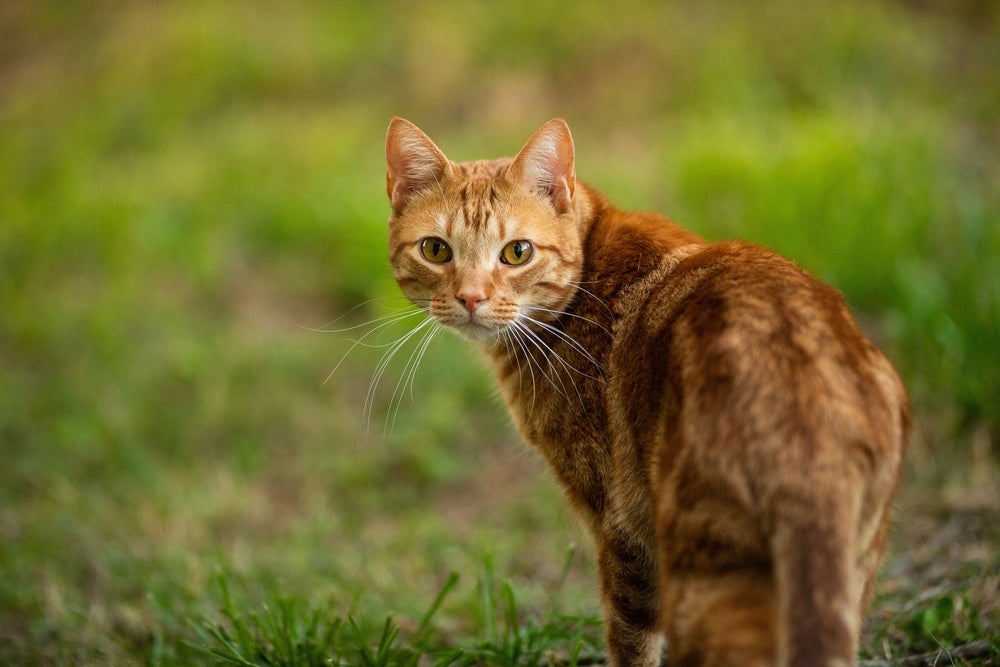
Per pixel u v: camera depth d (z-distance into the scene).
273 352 9.84
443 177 5.19
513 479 8.31
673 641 3.57
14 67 17.88
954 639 5.15
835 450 3.41
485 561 6.23
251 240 11.72
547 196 5.11
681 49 13.51
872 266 8.28
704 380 3.65
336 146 12.98
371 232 10.73
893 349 7.83
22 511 8.06
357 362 9.71
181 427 9.00
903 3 14.05
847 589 3.28
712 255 4.39
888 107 11.34
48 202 12.84
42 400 9.46
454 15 15.38
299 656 5.26
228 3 16.92
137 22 17.53
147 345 10.10
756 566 3.46
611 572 4.56
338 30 15.71
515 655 5.33
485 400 9.12
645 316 4.37
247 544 7.53
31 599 6.67
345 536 7.70
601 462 4.62
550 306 4.99
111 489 8.33
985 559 5.96
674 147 11.14
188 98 15.00
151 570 7.02
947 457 7.08
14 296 11.09
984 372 7.20
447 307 5.00
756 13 13.71
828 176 9.00
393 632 5.28
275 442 8.93
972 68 12.39
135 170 13.66
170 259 11.41
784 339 3.64
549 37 14.41
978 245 7.66
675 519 3.62
